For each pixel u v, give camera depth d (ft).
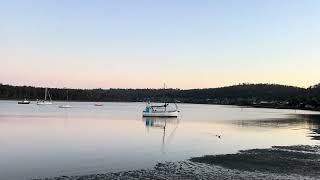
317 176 82.38
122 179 76.07
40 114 353.72
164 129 211.00
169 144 137.80
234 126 242.17
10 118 282.36
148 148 124.98
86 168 88.48
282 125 257.14
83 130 190.39
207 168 89.30
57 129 193.06
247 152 117.19
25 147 121.90
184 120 308.81
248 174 83.35
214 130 207.62
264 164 96.02
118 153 112.57
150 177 78.28
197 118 343.87
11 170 85.10
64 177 77.25
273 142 149.79
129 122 266.16
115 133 178.19
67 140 143.95
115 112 438.81
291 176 82.02
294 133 193.67
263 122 290.56
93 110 493.36
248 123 276.00
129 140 148.97
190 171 85.15
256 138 164.76
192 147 129.70
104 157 104.68
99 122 258.37
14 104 645.92
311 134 188.55
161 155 110.01
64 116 328.49
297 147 130.82
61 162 95.86
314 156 110.01
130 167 90.38
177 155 110.52
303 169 89.97
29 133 168.66
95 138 153.17
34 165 91.30
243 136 173.06
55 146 125.80
